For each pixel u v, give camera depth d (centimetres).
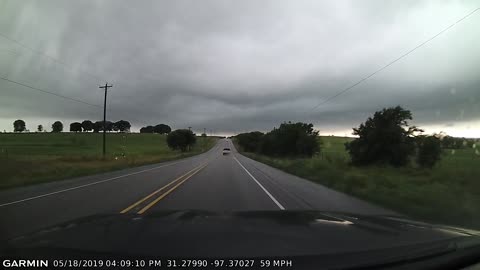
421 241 379
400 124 3869
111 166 3984
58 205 1344
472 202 1346
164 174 2977
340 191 1816
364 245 348
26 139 13688
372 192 1617
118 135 17912
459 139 5100
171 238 342
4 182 2320
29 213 1166
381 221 493
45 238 345
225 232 368
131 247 314
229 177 2639
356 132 4078
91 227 387
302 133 6253
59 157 5294
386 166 3572
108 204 1348
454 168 3075
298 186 2052
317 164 3356
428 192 1611
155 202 1381
